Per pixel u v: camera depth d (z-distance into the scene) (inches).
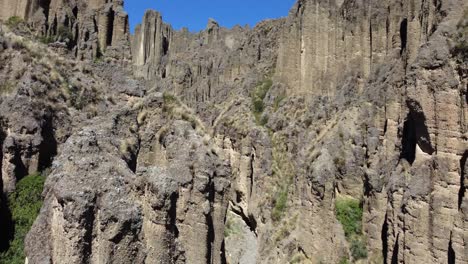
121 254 724.0
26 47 1136.8
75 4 1489.9
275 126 3115.2
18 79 1039.0
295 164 2723.9
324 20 3139.8
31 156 951.0
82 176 745.0
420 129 1480.1
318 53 3122.5
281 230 2340.1
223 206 976.3
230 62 4448.8
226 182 984.3
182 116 1135.6
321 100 2965.1
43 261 725.9
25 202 911.0
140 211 763.4
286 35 3491.6
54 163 836.6
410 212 1450.5
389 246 1673.2
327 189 2085.4
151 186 794.8
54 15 1406.3
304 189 2229.3
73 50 1379.2
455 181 1348.4
